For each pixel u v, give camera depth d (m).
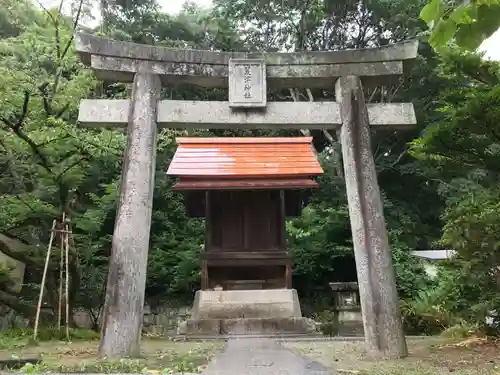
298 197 14.35
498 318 8.81
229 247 13.49
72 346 8.84
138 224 7.05
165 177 19.98
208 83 8.17
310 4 21.97
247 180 13.11
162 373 5.02
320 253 17.73
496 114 8.12
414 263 16.95
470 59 9.09
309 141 14.74
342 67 8.05
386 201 20.84
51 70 14.15
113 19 22.48
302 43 22.91
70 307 12.81
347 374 5.29
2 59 13.09
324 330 13.78
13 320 13.55
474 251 8.03
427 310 13.05
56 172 12.36
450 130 8.76
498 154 8.95
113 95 17.44
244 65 7.96
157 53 7.82
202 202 14.52
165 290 17.61
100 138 12.43
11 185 13.77
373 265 7.13
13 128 11.40
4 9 16.91
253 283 13.77
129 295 6.75
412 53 8.02
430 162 10.27
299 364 3.05
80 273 13.29
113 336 6.58
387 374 5.34
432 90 21.77
